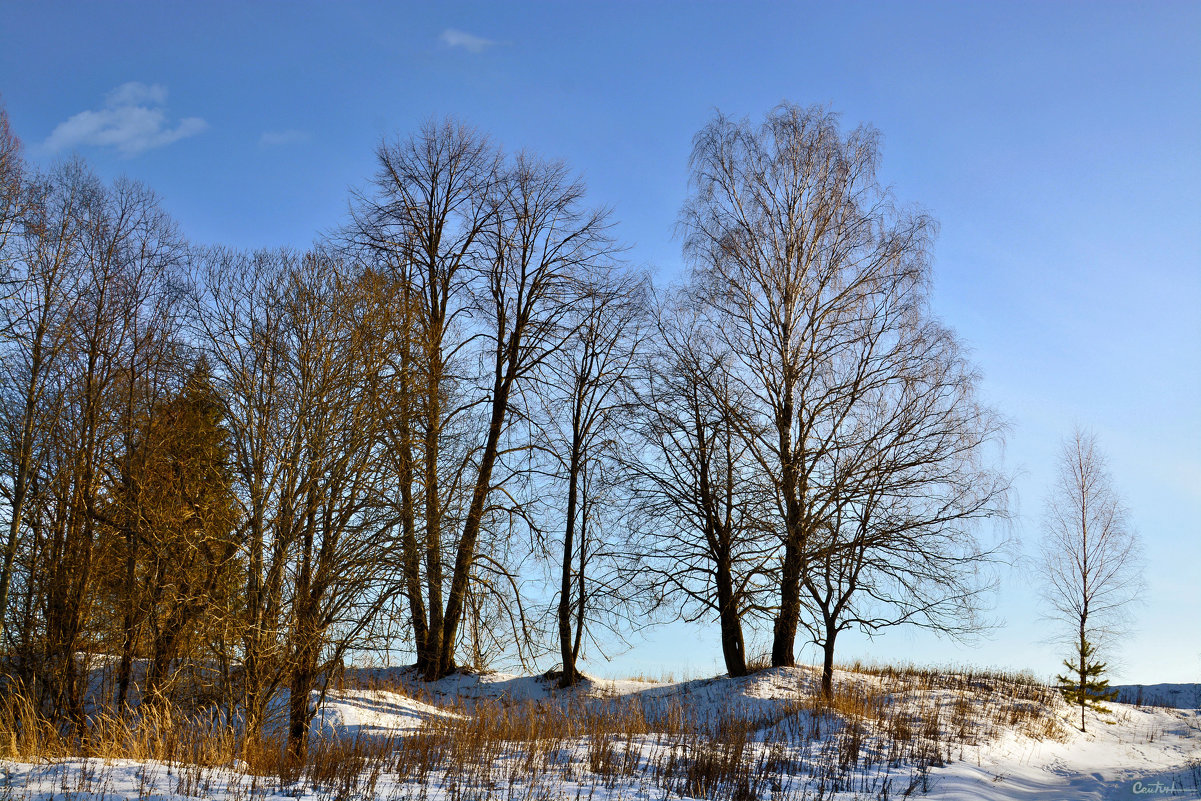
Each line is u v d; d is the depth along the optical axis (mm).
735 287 21609
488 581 18141
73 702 16484
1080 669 21500
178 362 15945
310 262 15258
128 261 18672
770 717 17984
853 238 21328
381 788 10195
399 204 23781
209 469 14375
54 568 17000
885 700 19391
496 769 12039
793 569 19828
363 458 14320
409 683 23250
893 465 19562
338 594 13930
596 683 24484
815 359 21031
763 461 20453
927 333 20125
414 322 17328
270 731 14570
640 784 11516
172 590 14352
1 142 18141
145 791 8734
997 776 13375
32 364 17531
